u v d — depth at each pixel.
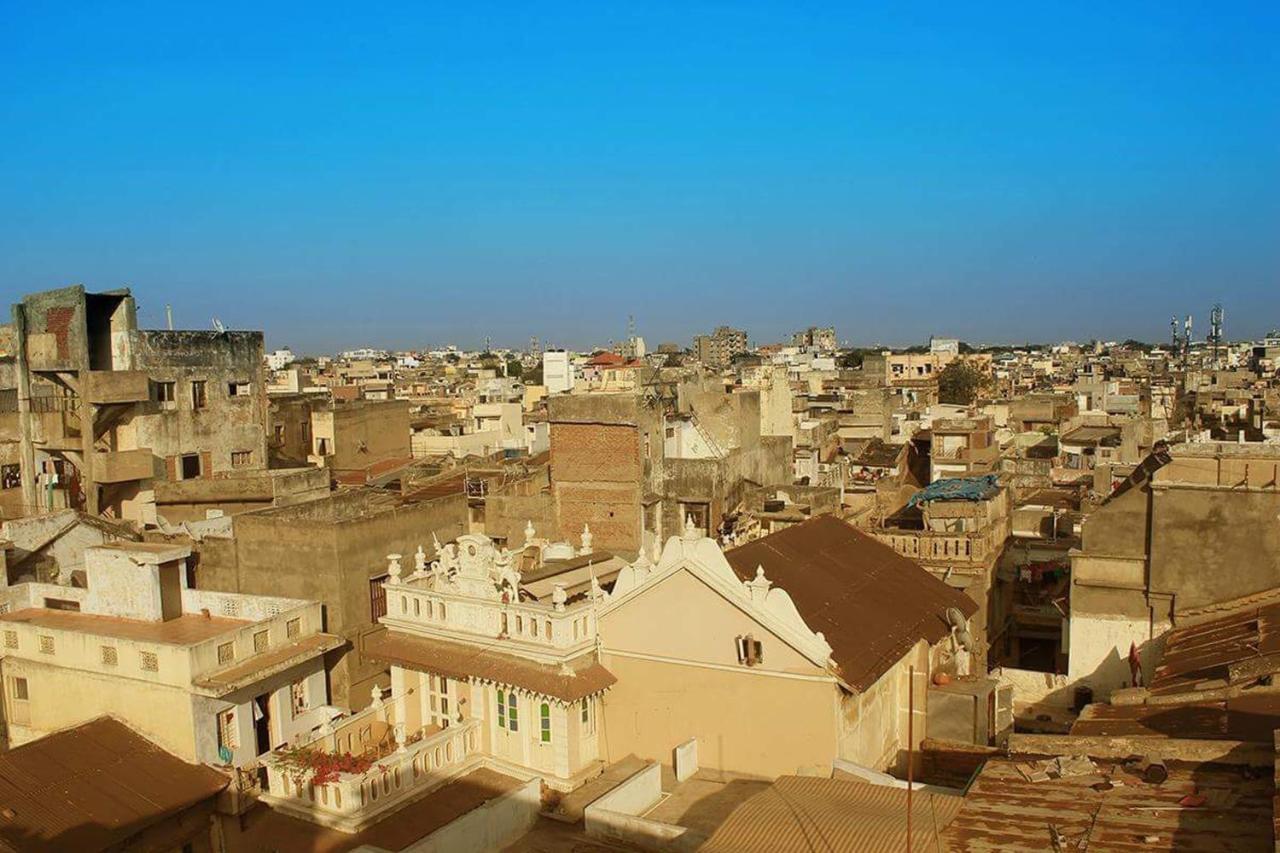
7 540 34.56
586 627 24.09
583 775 23.73
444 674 24.59
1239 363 181.00
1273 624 22.50
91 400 47.16
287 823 23.95
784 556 26.08
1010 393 130.88
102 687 28.91
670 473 41.72
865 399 85.69
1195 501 25.30
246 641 28.84
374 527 33.72
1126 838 14.06
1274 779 14.79
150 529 40.09
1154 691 20.53
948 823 15.09
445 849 20.11
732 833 15.91
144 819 24.91
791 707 21.86
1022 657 40.69
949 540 36.94
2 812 23.95
